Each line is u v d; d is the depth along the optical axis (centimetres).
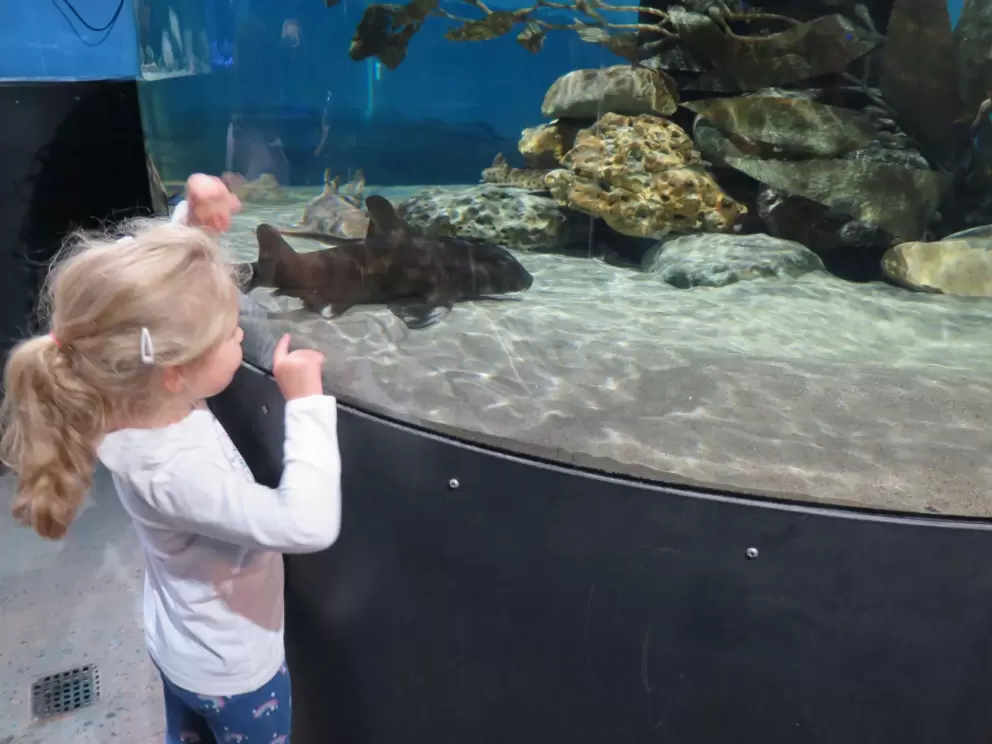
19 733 190
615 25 220
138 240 101
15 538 270
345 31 201
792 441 133
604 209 297
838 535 111
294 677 174
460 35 209
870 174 298
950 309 247
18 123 289
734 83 294
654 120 304
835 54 281
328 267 184
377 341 174
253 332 175
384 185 226
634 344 186
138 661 215
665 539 119
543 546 128
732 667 122
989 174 305
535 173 329
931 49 270
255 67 197
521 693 139
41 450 102
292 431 107
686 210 298
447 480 134
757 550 114
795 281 273
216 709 125
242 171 210
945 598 111
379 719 159
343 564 153
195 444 108
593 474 122
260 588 124
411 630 148
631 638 126
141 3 243
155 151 275
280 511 101
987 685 115
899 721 118
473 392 150
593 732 135
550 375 162
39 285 310
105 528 278
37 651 217
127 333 96
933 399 156
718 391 156
